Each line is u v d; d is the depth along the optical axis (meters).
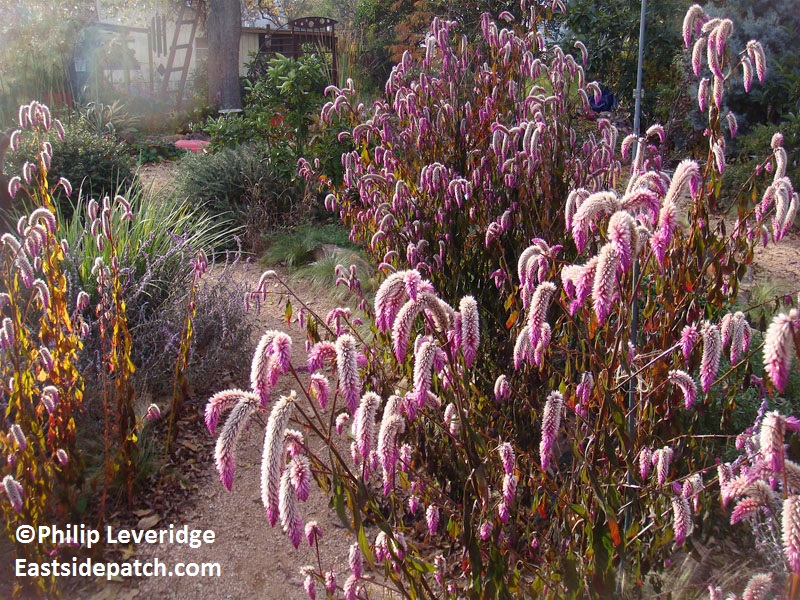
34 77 13.79
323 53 11.84
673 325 2.75
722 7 10.84
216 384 4.59
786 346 1.39
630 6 11.22
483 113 4.12
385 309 1.90
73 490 3.21
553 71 3.99
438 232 3.96
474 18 11.62
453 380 2.12
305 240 7.12
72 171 7.64
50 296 3.16
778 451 1.52
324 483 2.27
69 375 3.22
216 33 15.91
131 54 17.47
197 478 3.76
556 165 3.70
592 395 2.48
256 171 7.98
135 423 3.46
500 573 2.17
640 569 2.43
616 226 1.77
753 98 9.59
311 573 2.34
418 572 2.28
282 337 1.80
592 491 2.34
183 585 3.05
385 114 4.34
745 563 2.58
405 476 2.52
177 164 9.79
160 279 4.84
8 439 2.81
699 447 2.76
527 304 2.36
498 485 2.76
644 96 10.57
